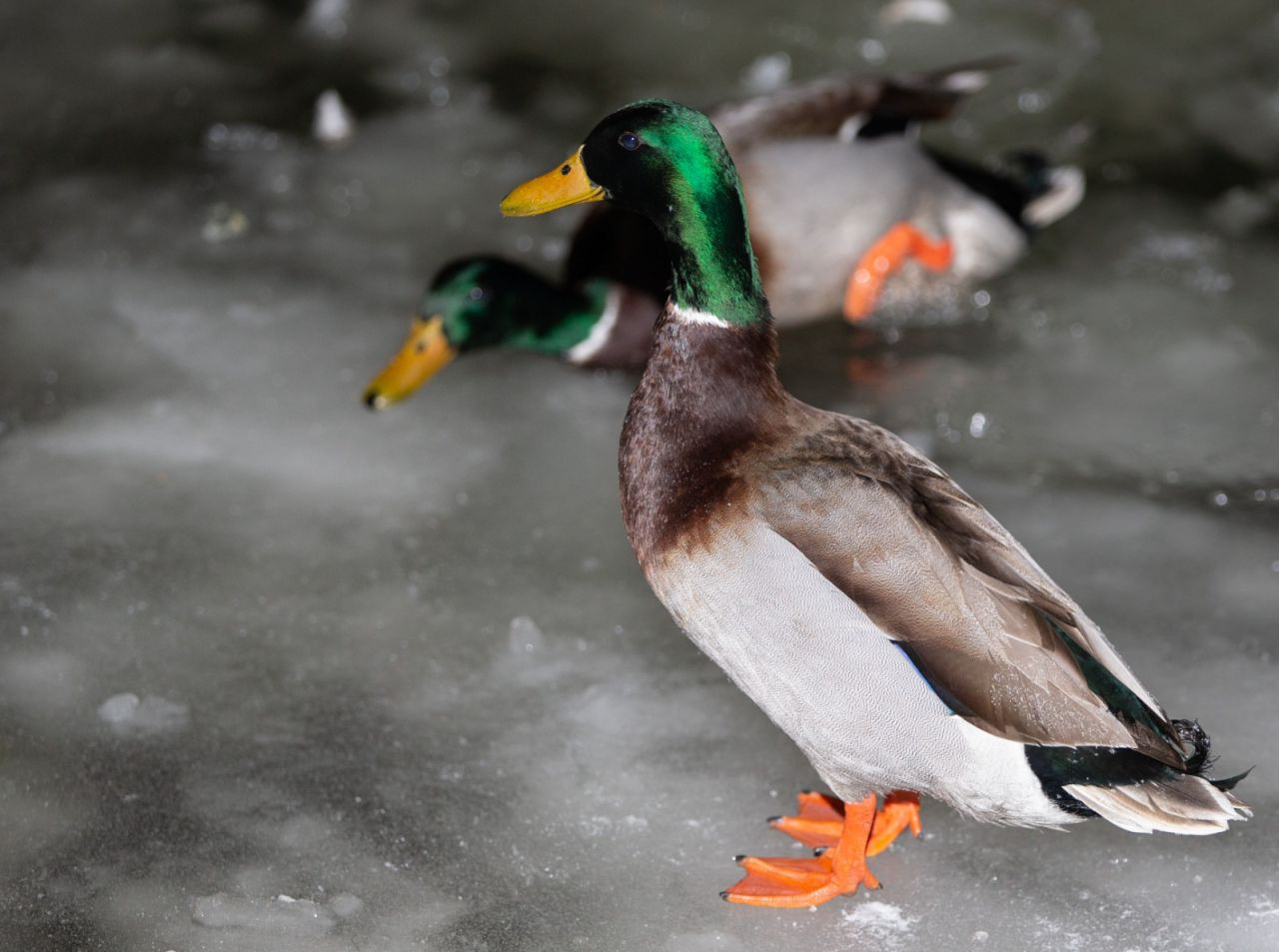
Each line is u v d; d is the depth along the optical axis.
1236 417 8.70
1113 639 7.12
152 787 6.32
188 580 7.53
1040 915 5.76
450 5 12.91
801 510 5.25
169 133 11.30
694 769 6.49
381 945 5.63
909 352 9.27
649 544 5.62
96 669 6.95
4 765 6.39
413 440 8.63
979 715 5.00
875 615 5.08
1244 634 7.14
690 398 5.61
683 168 5.56
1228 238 10.13
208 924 5.69
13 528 7.81
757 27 12.49
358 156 11.09
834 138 8.78
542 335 8.79
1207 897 5.81
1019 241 9.66
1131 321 9.45
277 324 9.52
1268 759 6.43
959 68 9.10
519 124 11.43
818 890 5.81
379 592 7.50
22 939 5.61
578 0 12.92
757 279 5.71
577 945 5.65
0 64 12.04
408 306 9.71
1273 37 12.09
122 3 12.93
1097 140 11.05
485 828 6.17
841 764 5.55
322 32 12.56
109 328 9.42
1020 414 8.77
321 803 6.27
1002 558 5.25
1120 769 5.17
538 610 7.40
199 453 8.45
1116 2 12.55
